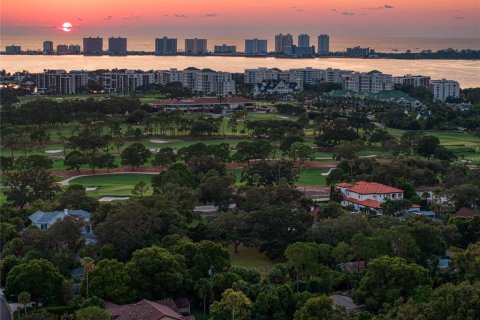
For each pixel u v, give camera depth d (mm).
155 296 180250
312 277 193875
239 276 186125
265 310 168250
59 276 180000
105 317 155375
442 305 150875
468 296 152500
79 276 196000
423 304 154625
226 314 163125
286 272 192250
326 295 176875
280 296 172000
